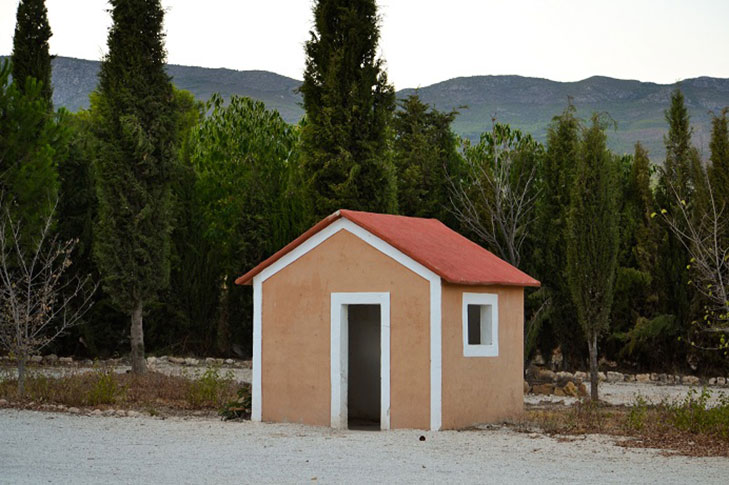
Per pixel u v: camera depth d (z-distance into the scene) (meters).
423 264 16.12
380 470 11.77
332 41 25.02
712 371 30.50
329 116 24.59
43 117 28.09
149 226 25.67
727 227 28.11
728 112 29.19
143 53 25.86
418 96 34.72
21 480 10.96
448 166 33.53
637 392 25.81
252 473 11.51
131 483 10.77
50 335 31.48
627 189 32.94
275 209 34.84
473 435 15.28
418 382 16.20
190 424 17.06
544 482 10.88
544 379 27.83
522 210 31.44
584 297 22.31
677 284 31.11
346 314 17.23
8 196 26.33
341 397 16.92
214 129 40.34
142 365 25.34
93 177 32.06
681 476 11.34
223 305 34.16
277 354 17.81
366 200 24.78
